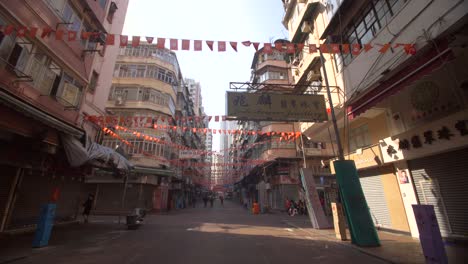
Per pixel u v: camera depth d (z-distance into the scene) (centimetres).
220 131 1289
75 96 948
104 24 1330
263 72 2642
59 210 1070
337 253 624
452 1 486
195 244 735
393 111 833
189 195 4106
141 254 598
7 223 796
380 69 707
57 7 856
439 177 709
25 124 689
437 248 445
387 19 700
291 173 2148
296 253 621
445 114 638
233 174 4488
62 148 857
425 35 544
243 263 524
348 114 801
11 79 675
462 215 642
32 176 904
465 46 493
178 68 2780
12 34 680
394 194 881
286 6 1589
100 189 2050
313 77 1177
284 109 902
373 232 696
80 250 639
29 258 552
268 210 2231
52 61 851
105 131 1237
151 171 2036
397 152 812
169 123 2364
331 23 943
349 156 1076
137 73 2280
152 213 2064
